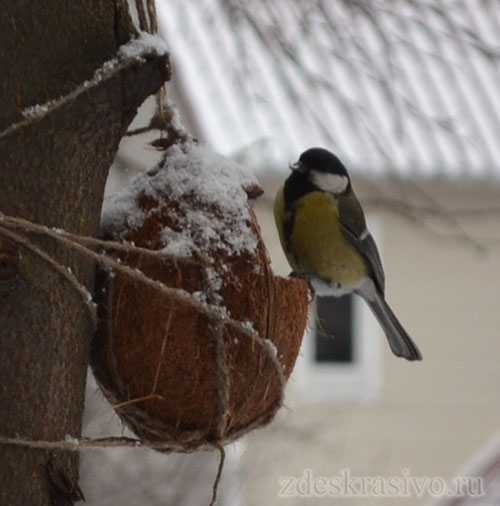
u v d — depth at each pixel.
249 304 6.17
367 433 22.75
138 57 5.82
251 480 15.39
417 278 22.86
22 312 5.56
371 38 13.94
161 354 5.99
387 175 12.87
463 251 22.80
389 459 22.58
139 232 6.19
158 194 6.31
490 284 22.98
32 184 5.69
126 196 6.36
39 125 5.72
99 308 6.05
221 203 6.29
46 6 5.79
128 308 6.01
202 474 14.38
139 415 6.10
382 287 10.53
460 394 23.00
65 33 5.80
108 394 6.17
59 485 5.65
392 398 22.91
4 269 5.51
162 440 6.14
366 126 12.11
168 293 5.64
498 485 15.51
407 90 13.73
